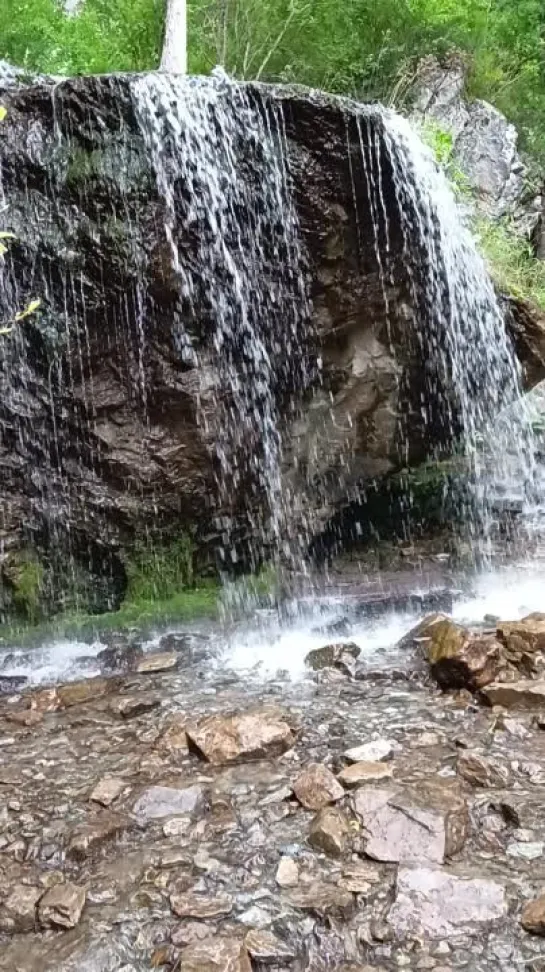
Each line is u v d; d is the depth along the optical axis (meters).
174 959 1.96
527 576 6.04
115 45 11.16
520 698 3.34
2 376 4.83
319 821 2.46
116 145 4.68
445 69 11.73
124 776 2.95
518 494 8.15
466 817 2.46
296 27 10.65
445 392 6.31
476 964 1.89
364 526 6.96
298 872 2.27
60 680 4.23
